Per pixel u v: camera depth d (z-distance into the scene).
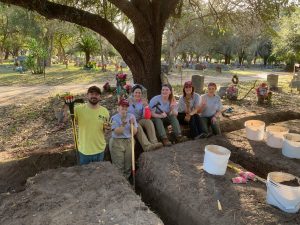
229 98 12.05
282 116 9.09
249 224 3.66
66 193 4.09
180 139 6.44
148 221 3.53
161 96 6.48
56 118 9.31
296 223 3.70
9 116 10.02
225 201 4.12
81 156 4.99
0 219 3.60
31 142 7.26
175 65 36.16
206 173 4.85
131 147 5.48
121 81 12.01
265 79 23.78
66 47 54.81
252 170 5.63
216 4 13.02
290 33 26.12
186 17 20.70
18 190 5.28
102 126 4.89
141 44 9.18
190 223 4.03
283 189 3.88
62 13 8.23
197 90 13.19
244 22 12.69
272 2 10.24
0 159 5.72
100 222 3.51
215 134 6.79
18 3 7.70
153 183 4.94
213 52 51.72
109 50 45.34
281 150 5.95
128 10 8.39
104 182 4.35
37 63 26.75
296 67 20.34
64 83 18.98
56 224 3.49
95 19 8.70
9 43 42.47
